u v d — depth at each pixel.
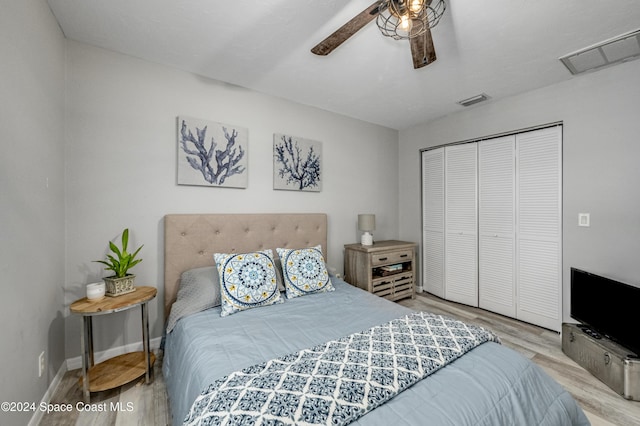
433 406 0.90
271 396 0.89
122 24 1.67
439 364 1.09
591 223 2.24
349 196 3.30
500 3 1.45
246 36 1.77
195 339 1.41
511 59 2.02
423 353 1.16
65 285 1.79
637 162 2.02
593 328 2.01
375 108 3.02
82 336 1.52
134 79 2.02
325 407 0.84
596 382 1.77
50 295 1.56
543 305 2.54
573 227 2.34
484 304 3.00
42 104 1.46
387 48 1.89
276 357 1.21
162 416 1.45
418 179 3.63
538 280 2.58
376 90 2.56
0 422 1.07
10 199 1.15
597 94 2.20
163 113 2.13
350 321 1.62
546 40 1.78
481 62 2.06
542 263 2.55
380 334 1.36
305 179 2.88
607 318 1.91
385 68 2.16
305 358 1.16
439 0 1.40
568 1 1.44
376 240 3.60
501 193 2.83
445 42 1.80
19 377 1.21
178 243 2.10
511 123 2.71
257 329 1.51
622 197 2.08
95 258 1.88
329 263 3.13
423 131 3.56
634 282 2.03
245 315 1.72
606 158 2.16
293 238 2.72
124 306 1.56
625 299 1.79
